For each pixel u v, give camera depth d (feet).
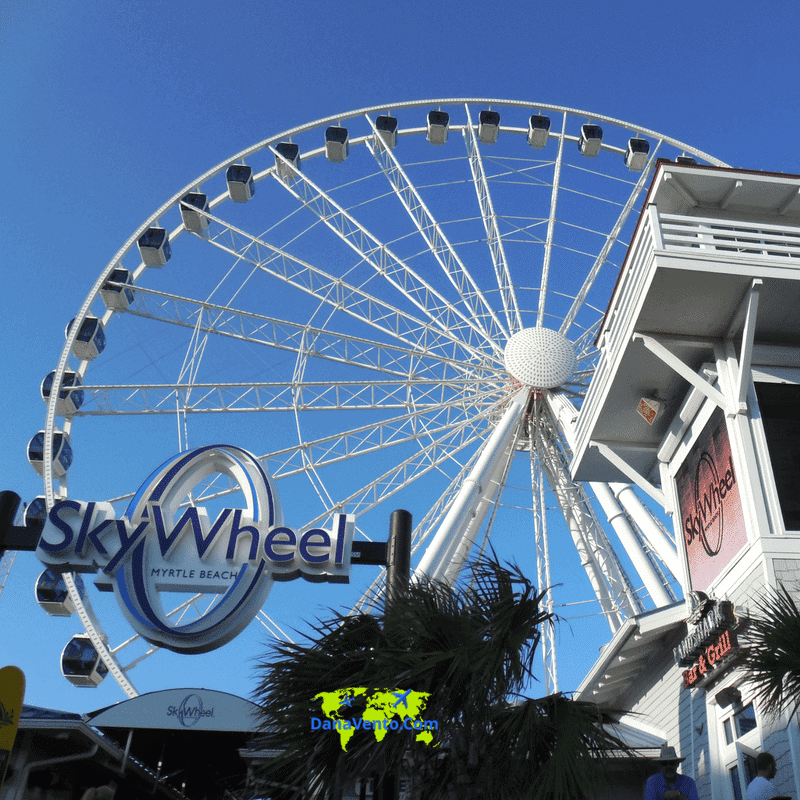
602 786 22.44
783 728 35.50
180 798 39.52
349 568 38.37
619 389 49.01
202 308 102.47
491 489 101.45
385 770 22.41
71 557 40.42
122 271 103.35
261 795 23.80
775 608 27.35
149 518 41.50
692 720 45.11
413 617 23.48
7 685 21.99
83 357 100.73
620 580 93.04
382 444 100.53
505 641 22.68
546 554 98.63
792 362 44.70
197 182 110.11
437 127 118.42
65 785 37.14
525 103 120.06
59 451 93.04
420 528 95.55
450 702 22.85
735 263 41.11
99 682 84.99
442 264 108.27
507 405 106.63
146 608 39.14
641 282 42.80
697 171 44.70
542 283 110.63
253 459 44.29
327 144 116.16
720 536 44.27
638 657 53.57
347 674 23.61
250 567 39.93
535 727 22.44
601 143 119.24
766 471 41.37
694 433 47.65
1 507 24.62
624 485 89.25
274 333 103.65
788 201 46.39
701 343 44.60
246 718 34.58
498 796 22.48
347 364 104.22
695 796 31.78
